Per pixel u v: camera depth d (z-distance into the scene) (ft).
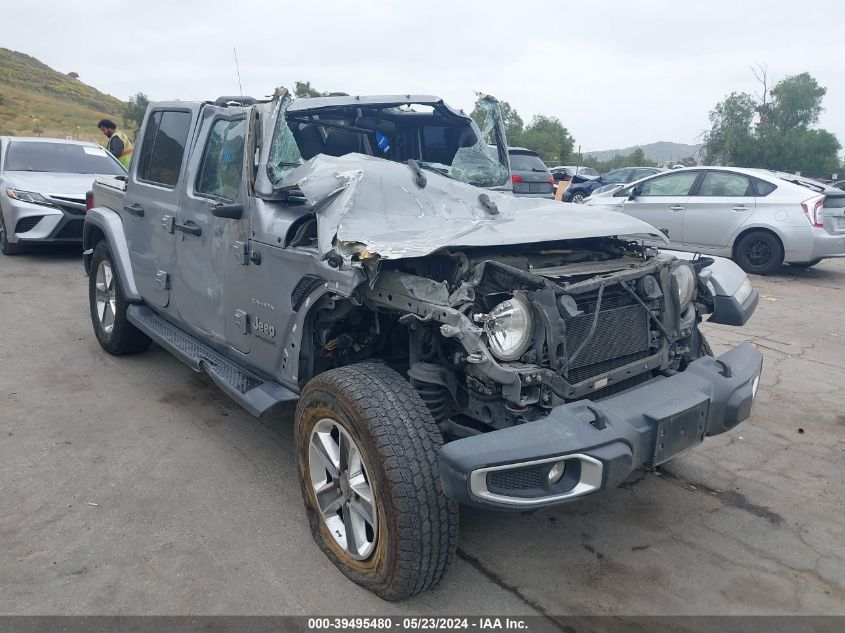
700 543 11.02
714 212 33.96
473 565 10.32
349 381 9.29
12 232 31.99
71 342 20.58
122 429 14.76
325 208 10.65
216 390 17.12
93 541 10.66
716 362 10.84
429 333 10.11
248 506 11.81
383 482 8.63
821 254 32.01
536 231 10.52
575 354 9.48
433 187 11.91
